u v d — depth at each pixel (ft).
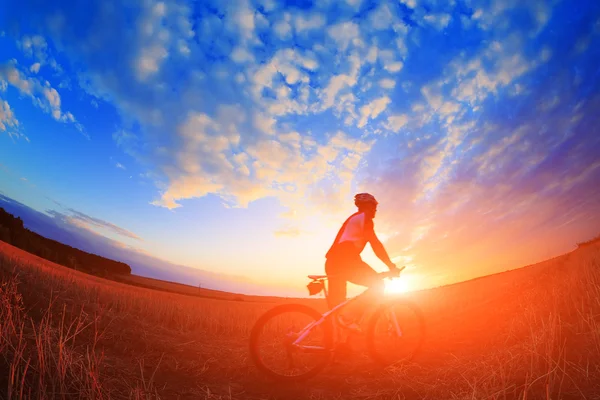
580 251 33.37
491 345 15.42
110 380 10.59
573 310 15.72
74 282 26.68
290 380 12.84
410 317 15.85
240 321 26.68
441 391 11.03
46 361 9.98
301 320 14.11
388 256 14.43
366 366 14.53
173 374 12.87
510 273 47.14
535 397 9.44
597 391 9.16
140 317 22.76
